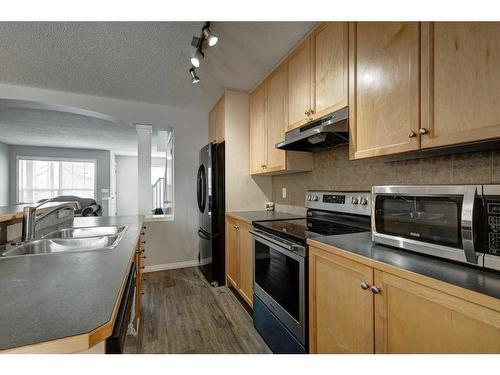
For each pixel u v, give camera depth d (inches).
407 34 43.1
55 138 210.4
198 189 129.1
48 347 18.0
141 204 133.1
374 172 65.8
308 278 52.1
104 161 268.2
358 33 53.5
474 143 36.1
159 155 275.4
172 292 101.8
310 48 68.4
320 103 64.6
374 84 49.5
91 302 24.0
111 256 39.9
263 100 97.2
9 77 96.0
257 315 73.9
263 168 96.9
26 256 39.4
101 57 81.6
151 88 107.7
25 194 242.2
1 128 176.9
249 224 84.1
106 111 119.8
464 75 35.4
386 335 35.5
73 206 72.9
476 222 32.2
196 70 91.1
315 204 78.9
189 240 135.8
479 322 25.8
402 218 41.9
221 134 115.3
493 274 31.0
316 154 87.5
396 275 34.0
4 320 20.5
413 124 42.1
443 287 28.7
